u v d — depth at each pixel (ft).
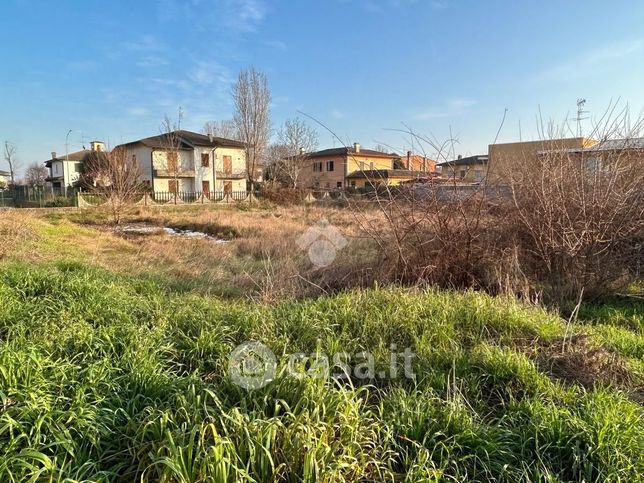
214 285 20.95
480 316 13.21
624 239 18.11
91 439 6.64
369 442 6.86
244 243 34.22
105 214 63.98
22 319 12.09
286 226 46.73
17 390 7.38
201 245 35.22
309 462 5.77
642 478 6.46
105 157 86.89
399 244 19.22
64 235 39.22
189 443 5.83
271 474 5.90
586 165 18.63
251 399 7.66
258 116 128.57
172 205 81.71
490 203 19.35
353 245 25.44
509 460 6.94
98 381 8.34
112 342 10.72
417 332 12.46
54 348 9.97
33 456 5.75
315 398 7.39
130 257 29.68
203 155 124.26
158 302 14.80
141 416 7.31
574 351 11.14
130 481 6.22
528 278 18.25
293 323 12.60
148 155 116.16
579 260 18.01
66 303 14.05
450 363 10.49
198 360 10.49
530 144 20.33
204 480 5.54
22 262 23.47
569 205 18.48
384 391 9.43
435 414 7.83
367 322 12.80
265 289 17.63
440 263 19.03
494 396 9.39
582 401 8.46
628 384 9.81
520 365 9.86
